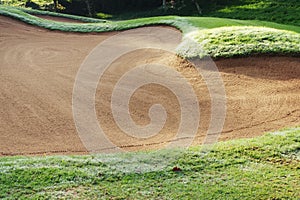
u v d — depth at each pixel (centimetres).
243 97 1084
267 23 2103
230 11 3130
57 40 2011
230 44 1413
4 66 1534
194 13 3269
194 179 628
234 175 639
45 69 1480
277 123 927
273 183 612
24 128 959
